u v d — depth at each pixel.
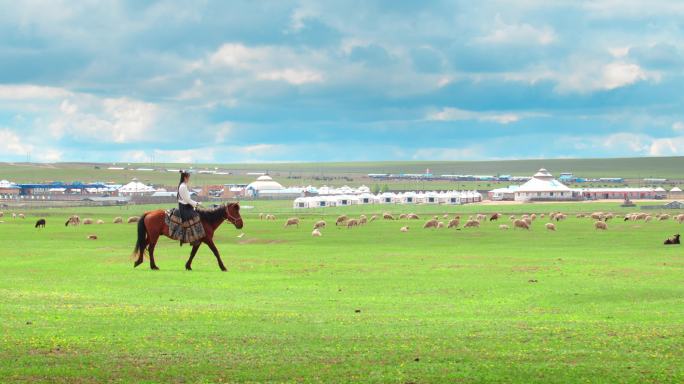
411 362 16.95
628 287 32.69
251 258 49.12
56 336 19.72
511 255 53.41
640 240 74.50
